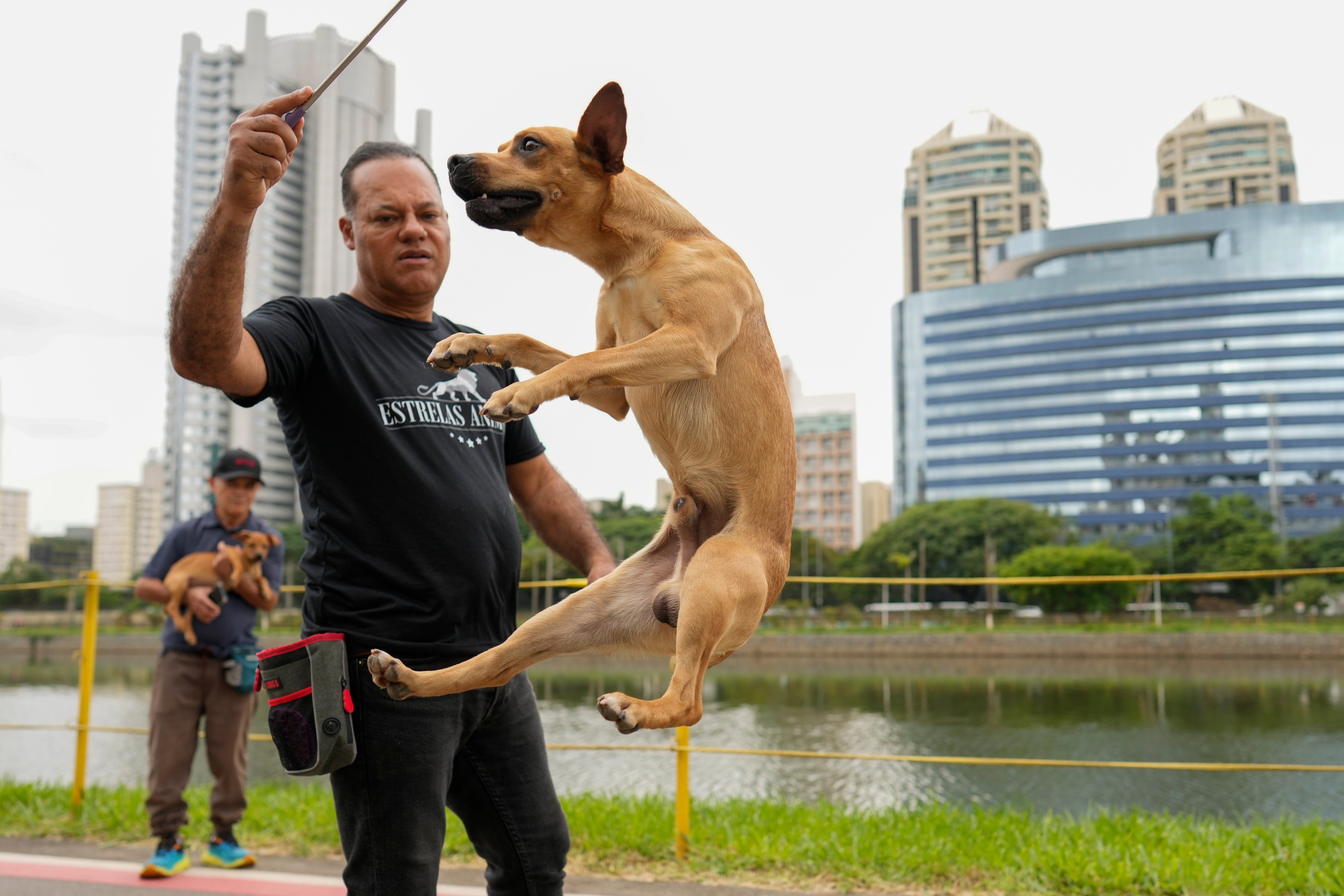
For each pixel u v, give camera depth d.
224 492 5.72
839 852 5.15
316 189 119.94
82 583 6.46
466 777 2.78
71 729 6.92
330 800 6.70
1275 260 96.88
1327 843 5.38
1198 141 136.88
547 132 2.41
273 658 2.47
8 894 4.59
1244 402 95.44
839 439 133.12
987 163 139.25
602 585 2.53
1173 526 73.44
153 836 5.04
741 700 29.50
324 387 2.65
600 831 5.58
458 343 2.37
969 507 76.56
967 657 48.62
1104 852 4.99
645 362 2.20
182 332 2.17
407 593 2.62
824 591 79.56
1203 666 42.38
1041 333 102.88
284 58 122.81
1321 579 63.25
